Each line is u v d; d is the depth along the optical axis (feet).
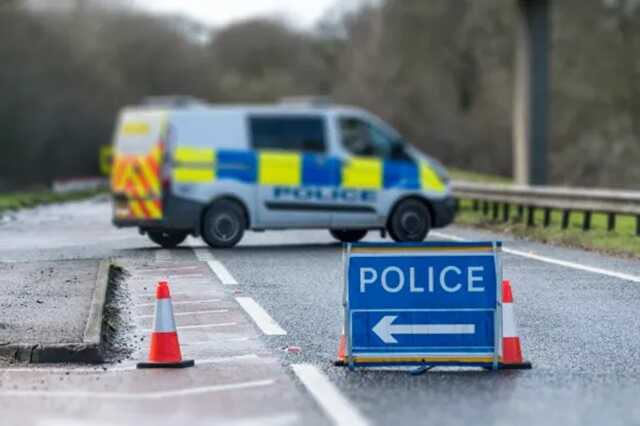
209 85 578.25
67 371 60.03
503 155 403.75
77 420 47.50
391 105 428.56
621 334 70.08
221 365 61.00
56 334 67.26
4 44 444.14
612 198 138.31
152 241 139.95
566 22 353.72
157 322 61.21
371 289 60.03
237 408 49.78
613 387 54.39
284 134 130.21
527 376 57.57
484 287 60.03
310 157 130.62
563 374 57.93
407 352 59.93
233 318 77.05
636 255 116.67
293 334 70.74
